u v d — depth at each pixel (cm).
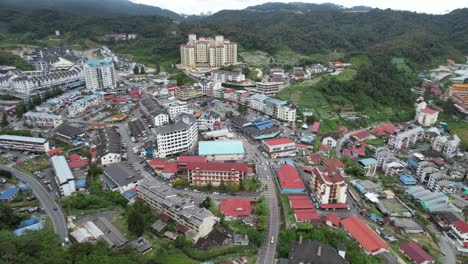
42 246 9656
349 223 12850
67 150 19025
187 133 18800
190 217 11944
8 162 17638
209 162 16300
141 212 12725
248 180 16038
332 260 10250
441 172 17538
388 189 16400
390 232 13162
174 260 10488
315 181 15438
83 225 12050
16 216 12088
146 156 18362
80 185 15200
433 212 14475
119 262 9025
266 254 11338
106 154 17238
